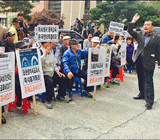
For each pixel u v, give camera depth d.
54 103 4.78
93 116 4.16
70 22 23.98
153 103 5.07
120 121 4.00
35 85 4.03
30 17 17.31
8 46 4.30
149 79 4.75
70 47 5.00
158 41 4.51
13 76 3.68
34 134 3.37
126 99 5.29
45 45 4.55
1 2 16.48
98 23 19.95
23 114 4.11
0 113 3.55
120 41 7.11
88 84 4.86
